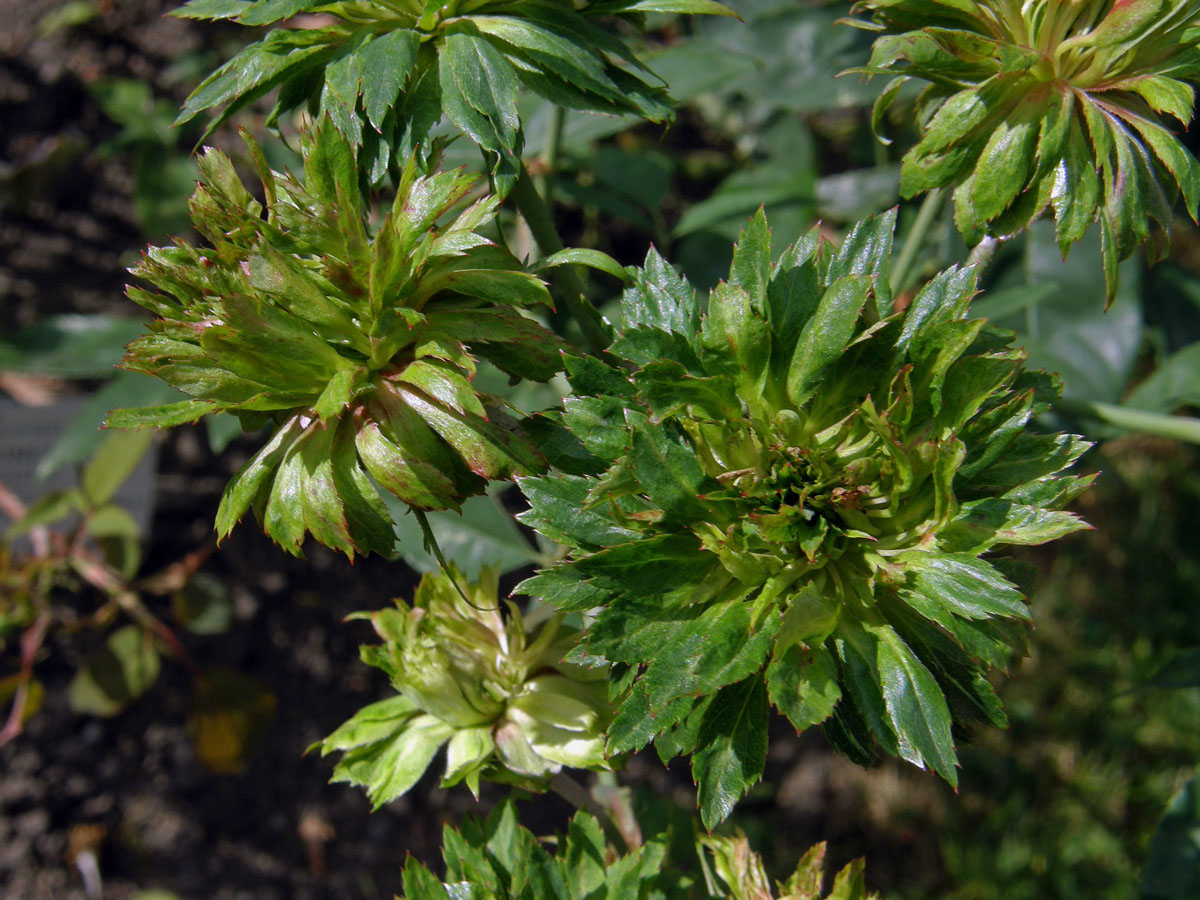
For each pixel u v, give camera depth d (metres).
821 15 0.30
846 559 0.15
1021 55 0.16
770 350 0.15
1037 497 0.15
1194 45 0.17
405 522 0.24
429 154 0.16
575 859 0.18
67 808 0.35
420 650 0.18
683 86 0.27
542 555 0.25
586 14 0.17
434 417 0.15
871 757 0.15
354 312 0.15
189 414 0.15
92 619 0.35
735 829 0.19
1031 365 0.28
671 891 0.19
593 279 0.34
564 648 0.18
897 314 0.15
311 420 0.15
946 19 0.17
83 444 0.29
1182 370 0.27
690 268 0.30
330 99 0.16
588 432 0.15
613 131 0.26
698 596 0.15
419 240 0.15
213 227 0.15
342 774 0.18
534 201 0.18
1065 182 0.16
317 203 0.15
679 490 0.15
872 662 0.15
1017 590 0.14
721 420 0.15
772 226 0.31
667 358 0.15
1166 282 0.32
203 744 0.34
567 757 0.18
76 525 0.34
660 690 0.14
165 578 0.35
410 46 0.16
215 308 0.15
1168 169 0.16
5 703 0.33
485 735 0.18
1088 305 0.29
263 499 0.16
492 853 0.18
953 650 0.15
